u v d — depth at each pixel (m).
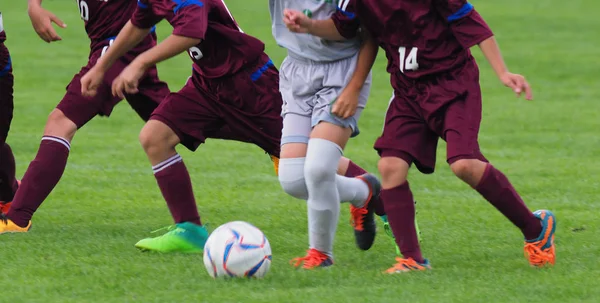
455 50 15.86
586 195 24.05
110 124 35.00
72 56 51.22
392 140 16.17
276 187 25.03
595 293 14.48
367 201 17.72
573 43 57.97
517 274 15.76
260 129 18.20
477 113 15.81
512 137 32.66
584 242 18.77
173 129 17.89
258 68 18.00
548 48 55.88
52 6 69.19
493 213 21.81
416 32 15.74
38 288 14.87
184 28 16.39
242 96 17.92
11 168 20.88
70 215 21.42
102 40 19.53
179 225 17.86
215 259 15.25
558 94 42.28
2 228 18.97
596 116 36.78
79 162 28.17
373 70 48.72
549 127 34.47
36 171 19.08
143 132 17.91
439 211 22.05
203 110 18.05
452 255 17.66
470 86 15.86
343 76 16.39
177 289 14.77
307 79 16.45
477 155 15.68
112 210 22.05
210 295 14.27
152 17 17.30
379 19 15.86
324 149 15.98
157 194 24.00
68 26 61.25
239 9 69.44
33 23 20.05
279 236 19.39
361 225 18.00
